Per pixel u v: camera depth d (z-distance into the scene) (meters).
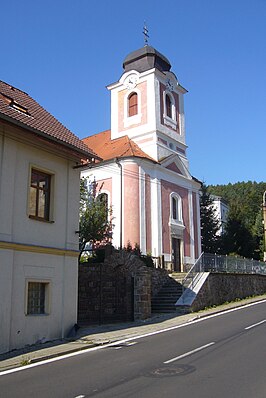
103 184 32.22
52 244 14.99
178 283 25.14
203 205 47.94
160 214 32.16
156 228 31.55
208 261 26.58
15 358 11.46
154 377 8.49
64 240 15.56
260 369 8.83
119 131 36.31
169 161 34.38
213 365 9.35
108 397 7.21
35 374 9.44
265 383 7.71
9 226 13.34
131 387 7.79
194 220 36.09
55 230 15.23
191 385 7.73
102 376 8.83
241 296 29.12
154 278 24.59
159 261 27.95
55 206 15.37
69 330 15.12
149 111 34.81
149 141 34.25
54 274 14.90
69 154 16.03
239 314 20.31
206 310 22.42
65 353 12.06
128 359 10.59
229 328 15.45
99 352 12.00
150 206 31.83
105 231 27.61
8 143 13.70
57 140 14.91
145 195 31.50
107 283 19.38
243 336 13.35
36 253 14.28
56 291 14.88
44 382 8.57
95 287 19.31
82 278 19.72
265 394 7.02
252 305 24.98
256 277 32.94
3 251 13.00
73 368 9.88
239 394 7.05
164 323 18.28
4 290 12.84
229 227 49.03
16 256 13.52
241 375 8.37
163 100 35.94
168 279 25.66
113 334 15.38
